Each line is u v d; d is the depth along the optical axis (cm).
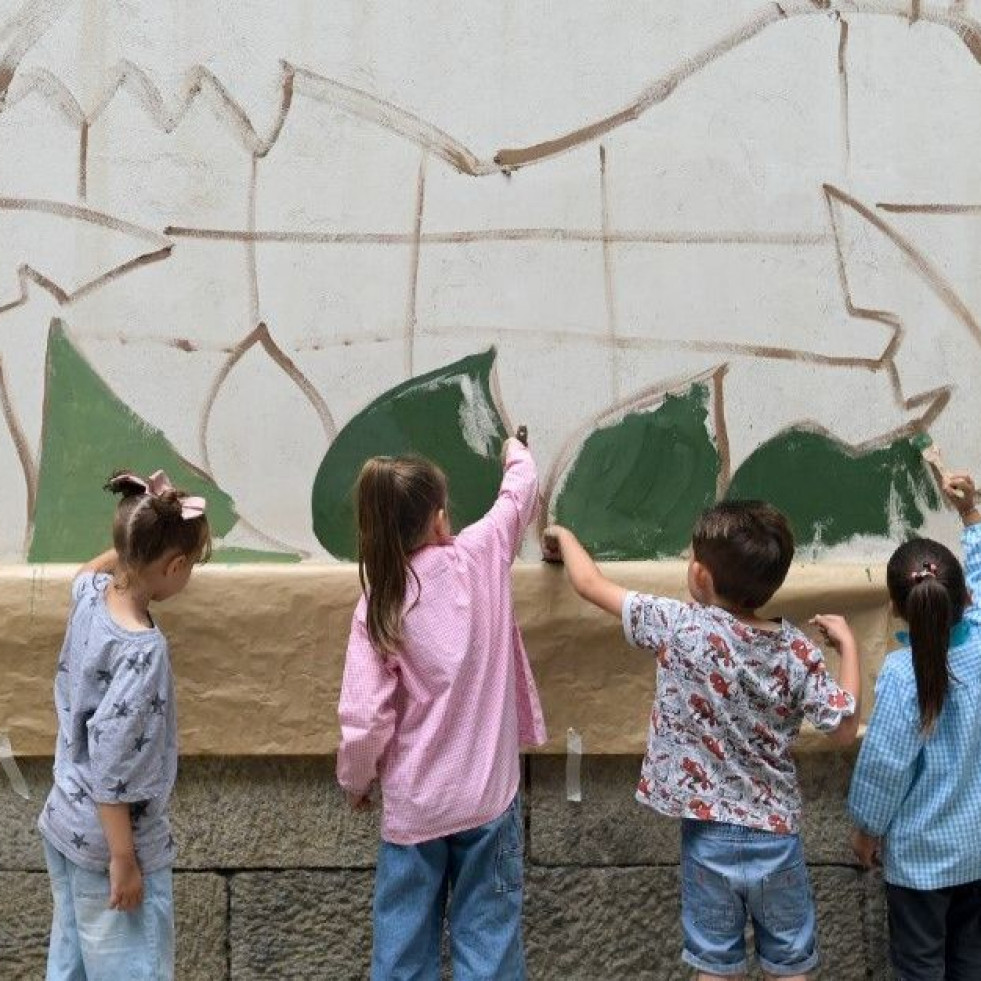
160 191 304
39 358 305
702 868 267
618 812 310
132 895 248
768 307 309
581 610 301
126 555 251
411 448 307
